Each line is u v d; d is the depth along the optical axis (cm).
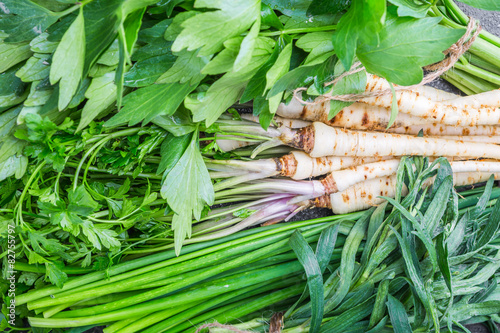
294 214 56
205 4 39
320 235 51
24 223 45
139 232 53
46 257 48
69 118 44
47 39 42
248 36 40
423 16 43
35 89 44
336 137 53
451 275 50
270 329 49
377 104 53
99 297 51
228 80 44
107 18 40
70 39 40
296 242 50
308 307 50
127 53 39
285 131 52
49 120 43
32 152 44
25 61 45
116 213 47
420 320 49
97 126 46
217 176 53
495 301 50
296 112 53
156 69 44
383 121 54
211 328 50
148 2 40
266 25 43
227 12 40
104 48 41
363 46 44
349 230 53
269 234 52
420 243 51
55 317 50
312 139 52
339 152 54
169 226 51
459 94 58
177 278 50
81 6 40
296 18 44
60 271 47
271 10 43
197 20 40
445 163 52
